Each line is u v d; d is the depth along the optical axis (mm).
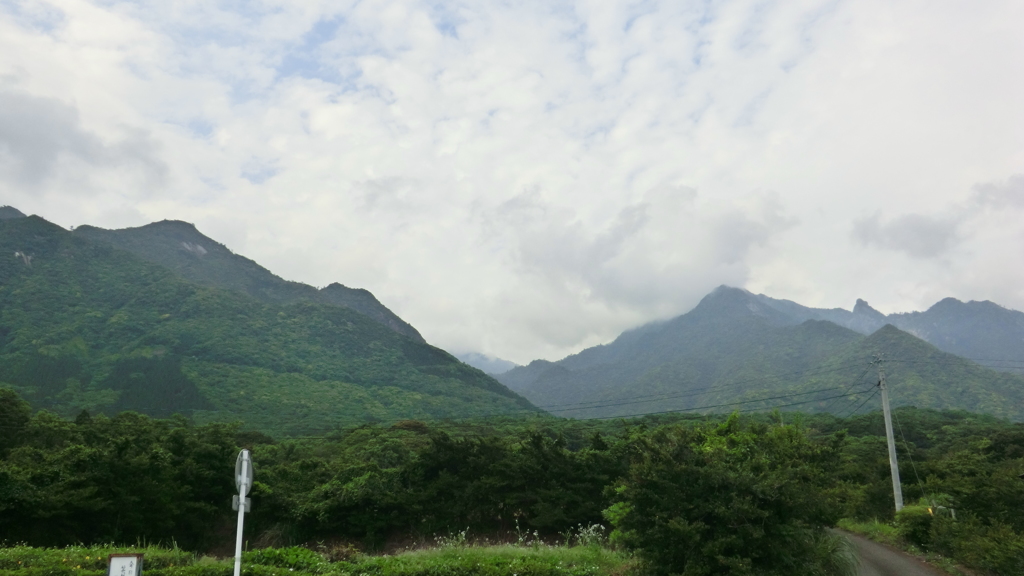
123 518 23078
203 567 13406
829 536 15359
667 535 11758
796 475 13094
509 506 26656
